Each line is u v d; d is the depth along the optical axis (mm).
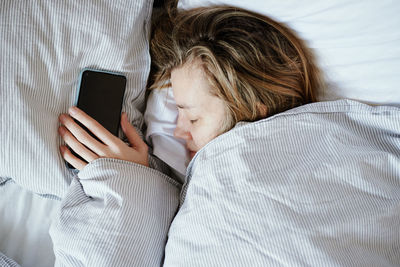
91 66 835
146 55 896
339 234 691
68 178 848
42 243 888
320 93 889
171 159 917
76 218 777
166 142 927
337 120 800
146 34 891
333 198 714
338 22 762
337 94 863
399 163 766
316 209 700
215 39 813
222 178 739
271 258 672
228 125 848
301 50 834
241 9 837
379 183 747
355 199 727
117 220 755
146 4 873
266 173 726
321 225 688
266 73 822
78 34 796
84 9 791
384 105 817
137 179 807
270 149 749
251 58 812
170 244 766
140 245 762
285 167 734
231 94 818
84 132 821
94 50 819
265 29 817
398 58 765
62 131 824
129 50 853
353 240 700
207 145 794
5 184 882
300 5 768
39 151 795
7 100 764
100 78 839
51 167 814
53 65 790
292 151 751
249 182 716
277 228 683
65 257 769
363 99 833
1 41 752
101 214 761
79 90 827
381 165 765
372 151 772
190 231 737
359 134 806
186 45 823
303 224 684
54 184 832
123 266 739
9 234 879
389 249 731
